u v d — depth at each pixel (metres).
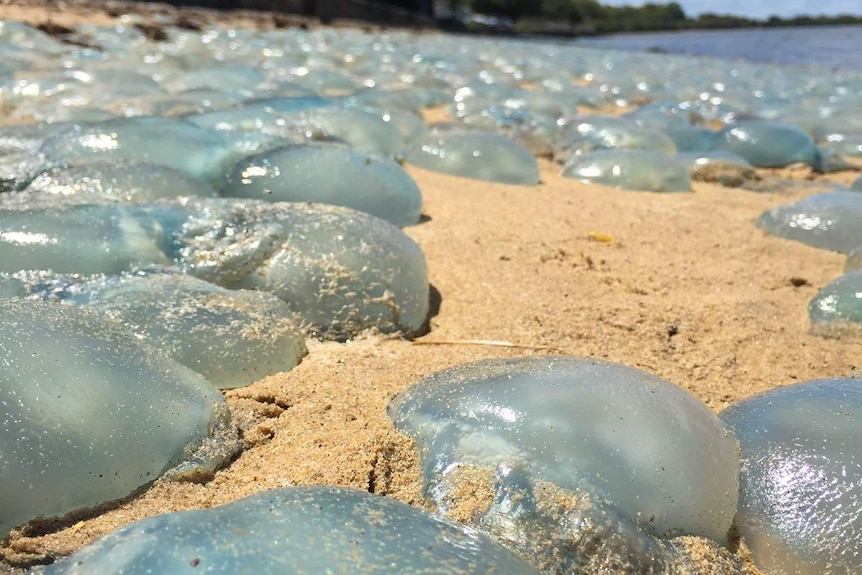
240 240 0.61
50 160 0.81
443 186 1.03
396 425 0.44
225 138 0.89
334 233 0.62
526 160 1.13
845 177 1.42
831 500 0.38
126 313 0.51
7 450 0.36
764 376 0.58
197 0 4.74
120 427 0.39
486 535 0.34
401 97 1.65
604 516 0.37
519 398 0.41
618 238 0.87
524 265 0.76
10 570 0.33
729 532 0.40
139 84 1.51
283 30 3.95
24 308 0.43
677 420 0.40
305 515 0.31
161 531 0.31
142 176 0.75
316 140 1.07
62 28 2.24
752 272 0.80
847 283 0.68
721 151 1.36
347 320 0.59
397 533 0.31
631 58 4.72
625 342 0.62
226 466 0.43
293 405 0.48
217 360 0.50
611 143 1.33
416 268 0.64
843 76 3.64
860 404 0.43
